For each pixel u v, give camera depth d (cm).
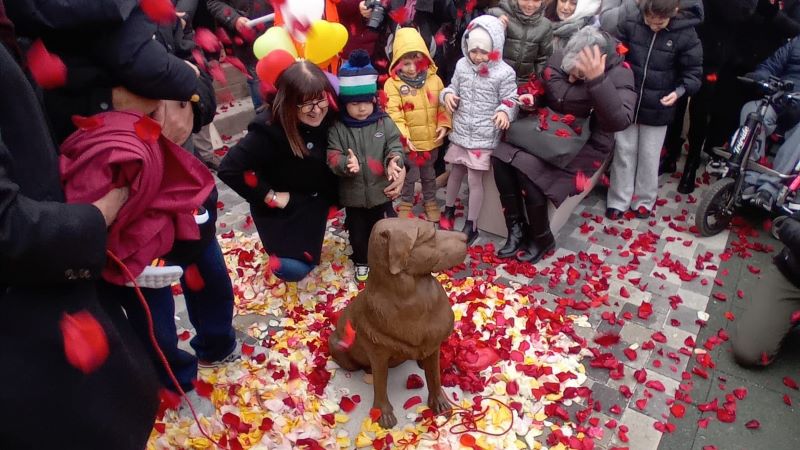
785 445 254
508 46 394
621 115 325
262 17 385
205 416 251
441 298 227
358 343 242
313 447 237
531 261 369
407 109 379
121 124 153
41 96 154
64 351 137
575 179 350
